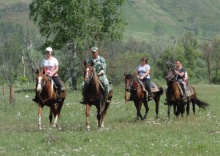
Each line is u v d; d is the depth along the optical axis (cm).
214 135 1622
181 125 1886
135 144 1445
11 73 8588
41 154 1312
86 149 1362
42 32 4984
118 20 5116
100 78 1770
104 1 5041
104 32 5081
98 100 1762
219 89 5394
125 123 2022
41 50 5072
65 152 1330
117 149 1366
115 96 3659
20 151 1355
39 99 1803
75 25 4809
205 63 10550
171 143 1468
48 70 1830
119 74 5156
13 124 2106
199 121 2058
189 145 1425
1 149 1390
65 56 4969
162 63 9544
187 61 10075
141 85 2106
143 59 2147
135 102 2127
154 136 1590
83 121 2141
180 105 2133
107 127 1839
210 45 10375
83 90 1761
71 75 4866
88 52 4906
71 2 4697
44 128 1828
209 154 1314
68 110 2567
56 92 1834
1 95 3972
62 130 1762
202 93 4512
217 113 2527
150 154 1312
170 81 2102
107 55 5106
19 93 4453
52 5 4816
